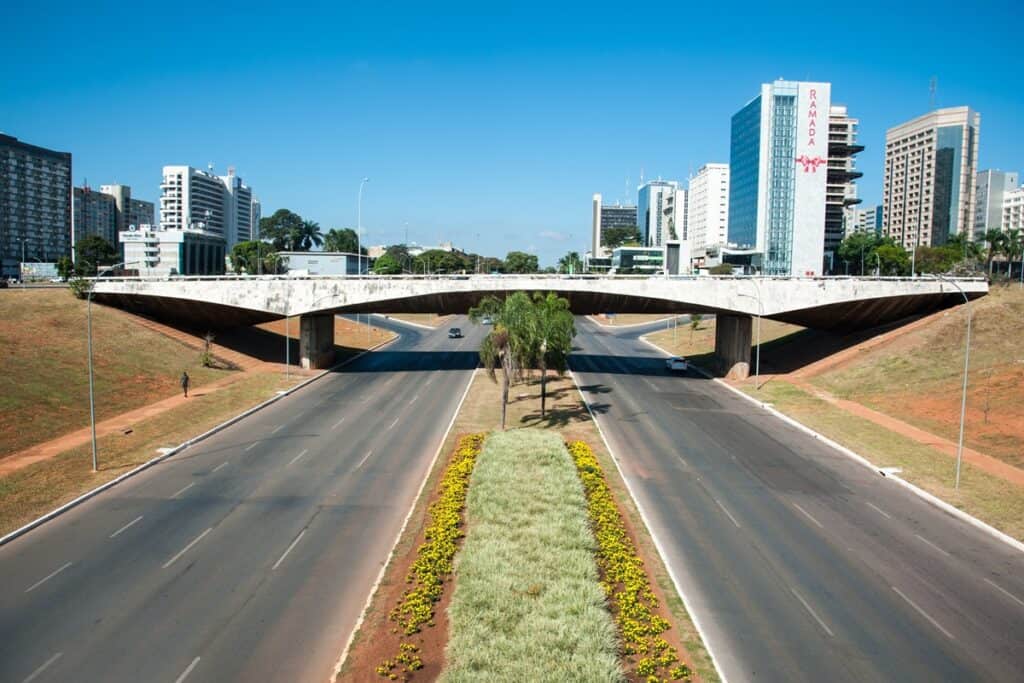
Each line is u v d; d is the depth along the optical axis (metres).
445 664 20.53
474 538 28.19
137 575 26.89
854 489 38.75
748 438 49.97
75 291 76.06
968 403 54.59
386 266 173.88
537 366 53.75
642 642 21.83
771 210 181.50
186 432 48.28
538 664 19.55
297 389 66.25
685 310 75.88
